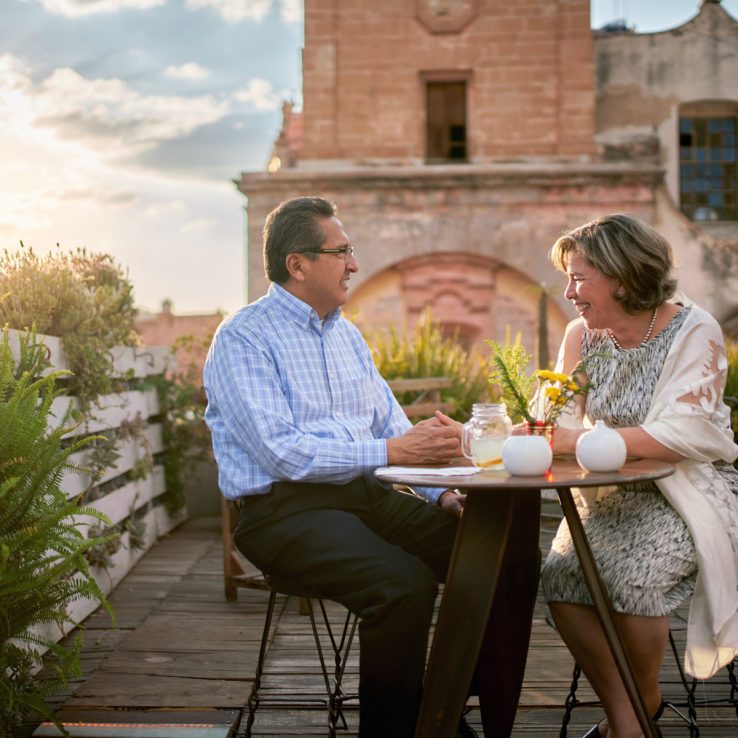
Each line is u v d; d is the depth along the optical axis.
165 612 4.55
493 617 2.77
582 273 2.85
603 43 16.23
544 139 15.91
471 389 7.89
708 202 16.52
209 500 7.61
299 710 3.25
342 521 2.72
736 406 6.16
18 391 2.84
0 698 2.81
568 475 2.35
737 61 16.20
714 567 2.55
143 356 6.18
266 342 2.96
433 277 15.67
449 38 15.94
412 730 2.46
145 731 3.00
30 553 2.81
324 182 15.54
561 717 3.14
